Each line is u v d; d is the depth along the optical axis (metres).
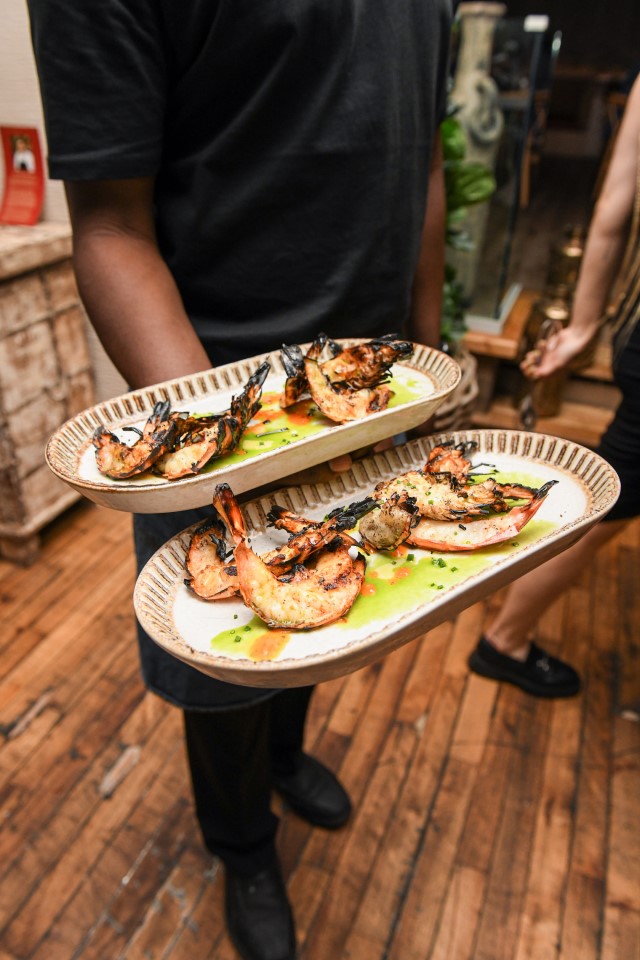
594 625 2.25
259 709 1.18
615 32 5.99
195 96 0.90
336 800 1.66
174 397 0.89
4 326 2.11
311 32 0.85
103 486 0.68
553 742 1.87
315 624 0.67
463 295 2.86
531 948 1.44
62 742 1.84
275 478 0.78
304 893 1.53
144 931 1.46
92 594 2.33
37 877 1.55
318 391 0.82
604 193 1.55
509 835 1.65
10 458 2.23
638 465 1.59
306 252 0.99
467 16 2.36
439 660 2.11
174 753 1.82
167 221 1.00
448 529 0.78
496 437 0.93
